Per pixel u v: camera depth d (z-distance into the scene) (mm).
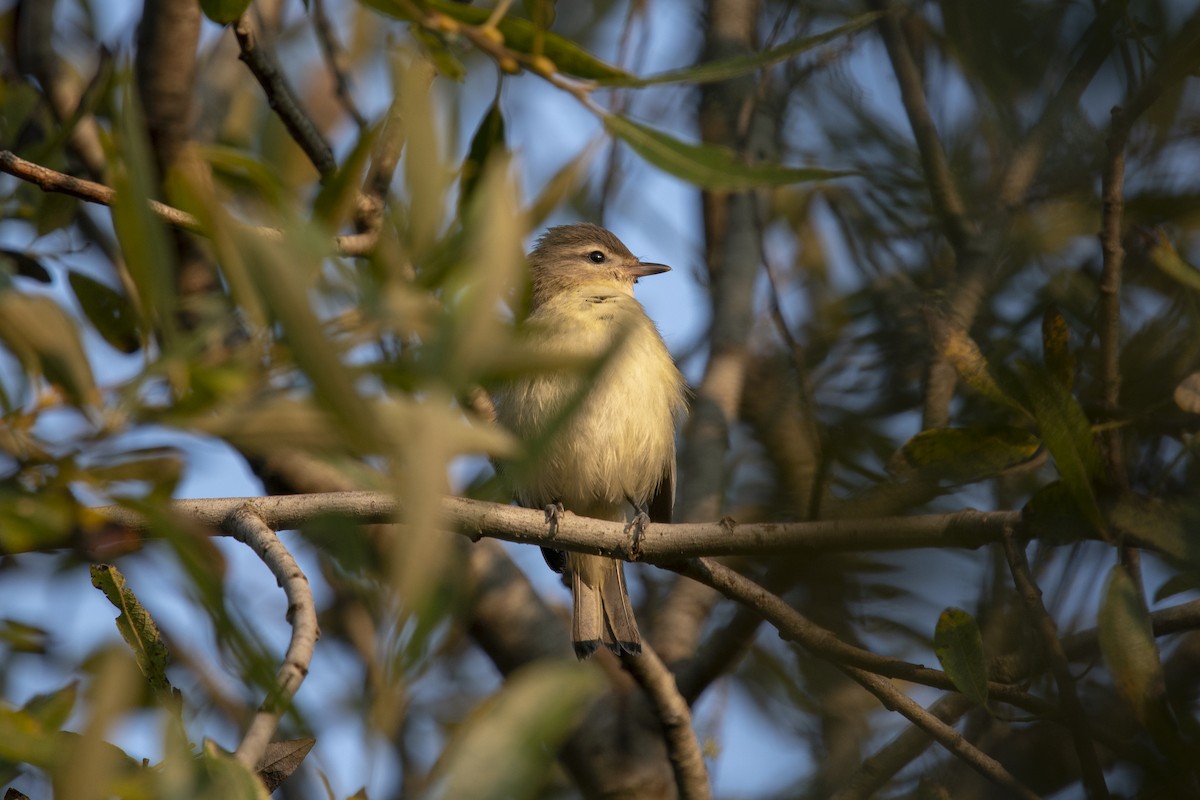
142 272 4480
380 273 4836
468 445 4105
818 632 8430
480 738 4637
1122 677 6973
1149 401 9305
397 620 5391
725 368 12070
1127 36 10055
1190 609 7680
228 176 6969
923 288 12094
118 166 5277
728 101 13008
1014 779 7953
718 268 13398
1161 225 10633
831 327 12742
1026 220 11266
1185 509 7207
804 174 6145
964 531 7816
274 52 12695
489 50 6172
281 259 3908
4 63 11344
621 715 10211
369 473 4809
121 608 5840
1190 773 7027
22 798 5887
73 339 4828
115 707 4039
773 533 8273
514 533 8633
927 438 7883
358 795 6035
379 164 7668
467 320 4191
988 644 9711
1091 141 10859
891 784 9953
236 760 4508
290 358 4508
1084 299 11000
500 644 10523
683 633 10938
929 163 11062
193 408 4414
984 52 11141
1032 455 7957
